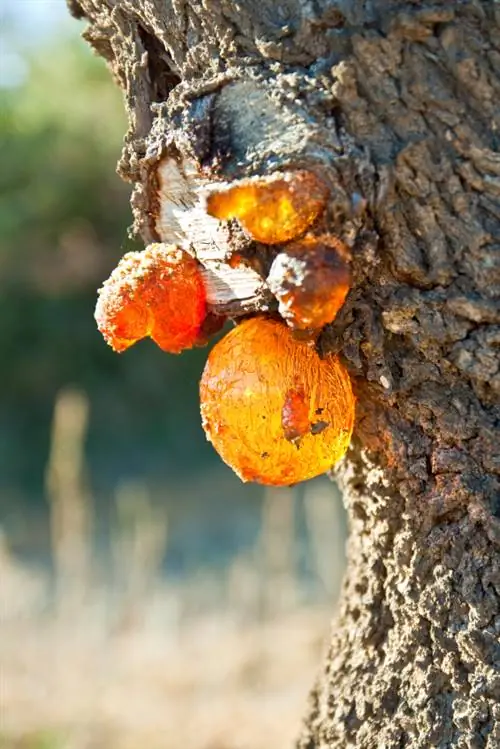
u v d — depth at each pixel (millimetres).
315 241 581
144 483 2662
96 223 3088
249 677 1298
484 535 609
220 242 604
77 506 1545
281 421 597
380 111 586
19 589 1657
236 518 2293
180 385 3088
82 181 2977
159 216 618
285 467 602
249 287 604
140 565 1623
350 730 644
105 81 2889
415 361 604
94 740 1107
